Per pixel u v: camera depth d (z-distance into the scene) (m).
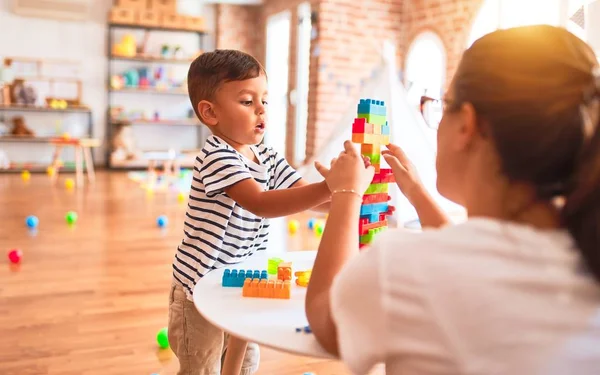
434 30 5.56
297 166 6.83
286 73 7.59
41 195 5.20
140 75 7.80
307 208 1.08
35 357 1.91
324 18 5.86
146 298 2.52
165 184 6.11
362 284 0.59
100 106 7.73
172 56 7.89
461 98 0.62
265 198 1.09
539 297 0.53
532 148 0.55
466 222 0.59
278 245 3.59
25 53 7.35
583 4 3.91
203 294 0.95
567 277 0.54
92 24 7.59
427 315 0.55
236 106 1.19
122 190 5.65
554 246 0.55
